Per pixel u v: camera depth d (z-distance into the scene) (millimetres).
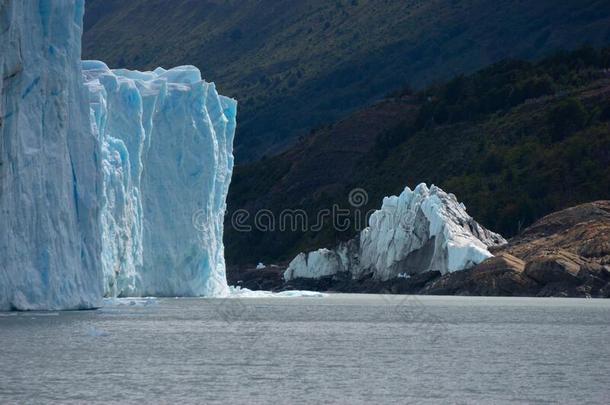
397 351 151875
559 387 119250
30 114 171250
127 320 189000
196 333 172625
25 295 167375
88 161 185375
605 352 150875
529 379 124750
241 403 107812
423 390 116625
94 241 185750
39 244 171375
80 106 185625
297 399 110562
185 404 106750
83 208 183750
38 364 130500
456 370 131875
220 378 123062
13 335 154750
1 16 160000
